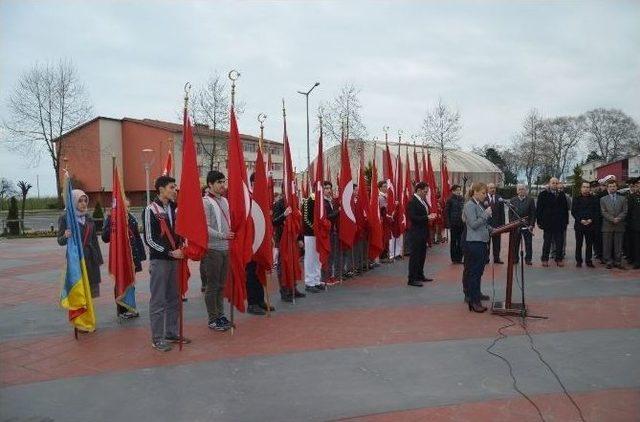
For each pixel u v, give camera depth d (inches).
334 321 291.1
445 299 345.1
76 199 291.4
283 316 304.8
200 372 215.0
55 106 1914.4
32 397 191.9
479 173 1603.1
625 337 250.8
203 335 269.3
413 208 393.4
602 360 219.5
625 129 3009.4
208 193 282.4
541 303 324.2
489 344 243.9
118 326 291.3
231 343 253.8
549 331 263.4
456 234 508.7
